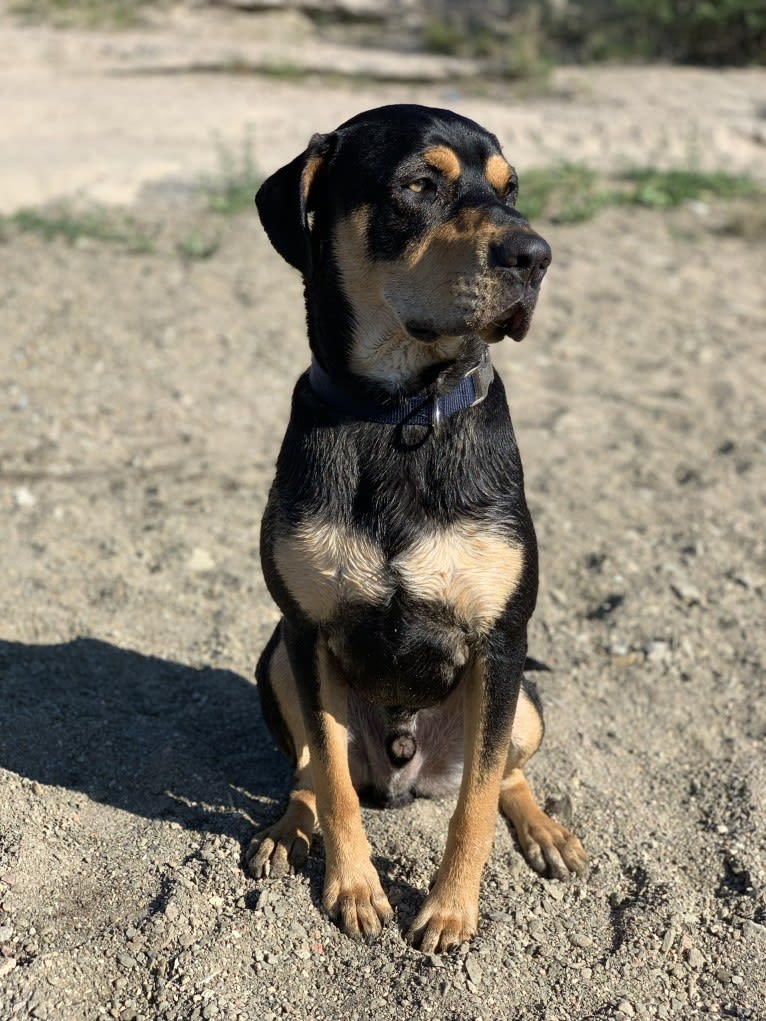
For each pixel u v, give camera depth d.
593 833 1.19
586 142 3.66
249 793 1.23
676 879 1.13
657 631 1.52
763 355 2.36
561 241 2.97
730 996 1.00
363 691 1.11
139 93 4.09
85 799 1.18
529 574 1.04
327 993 0.99
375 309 1.02
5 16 5.24
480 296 0.95
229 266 2.74
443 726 1.17
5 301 2.47
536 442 2.01
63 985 0.97
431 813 1.22
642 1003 0.99
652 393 2.21
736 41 4.65
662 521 1.78
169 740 1.28
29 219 2.89
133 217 3.02
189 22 5.22
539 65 4.39
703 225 3.10
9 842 1.09
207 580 1.61
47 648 1.42
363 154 1.02
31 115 3.76
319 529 1.02
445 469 1.01
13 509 1.75
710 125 3.76
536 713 1.17
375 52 4.89
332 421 1.03
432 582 1.01
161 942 1.01
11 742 1.24
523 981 1.01
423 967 1.01
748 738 1.33
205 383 2.21
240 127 3.70
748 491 1.85
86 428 2.02
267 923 1.04
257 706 1.37
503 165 1.06
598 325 2.50
